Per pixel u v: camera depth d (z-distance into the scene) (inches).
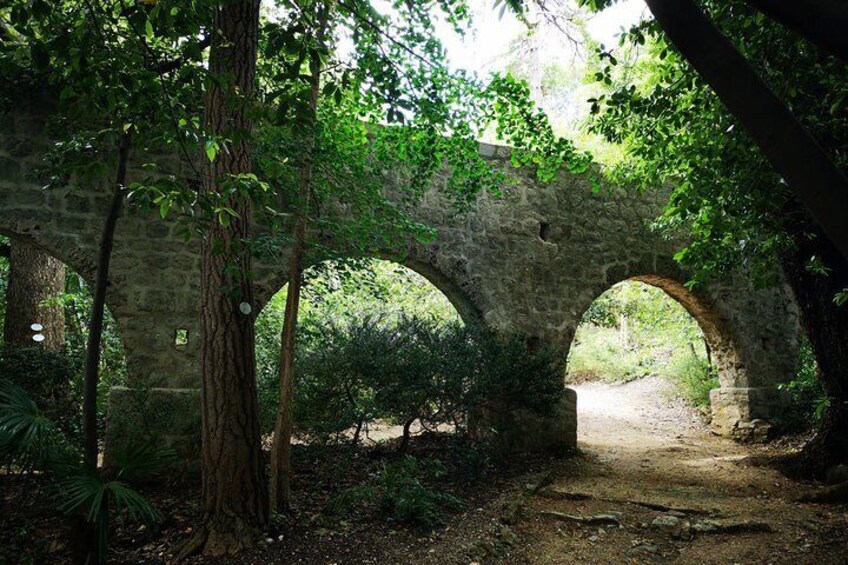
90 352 139.6
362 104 214.8
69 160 143.5
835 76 147.4
